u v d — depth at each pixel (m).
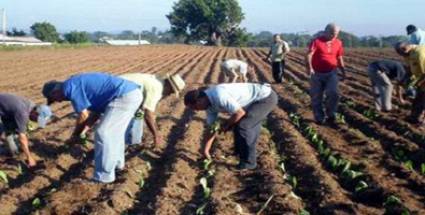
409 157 10.30
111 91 7.88
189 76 26.19
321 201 7.73
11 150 9.70
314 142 11.18
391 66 14.21
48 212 7.28
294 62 37.00
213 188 8.29
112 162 8.05
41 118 8.77
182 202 7.75
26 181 8.67
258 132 9.07
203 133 12.20
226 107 8.40
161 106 15.82
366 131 12.61
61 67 31.00
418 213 7.14
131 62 37.22
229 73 17.84
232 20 103.31
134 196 8.09
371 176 8.77
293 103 16.22
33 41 89.00
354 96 18.03
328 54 12.77
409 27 14.72
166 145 11.05
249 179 8.78
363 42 84.25
